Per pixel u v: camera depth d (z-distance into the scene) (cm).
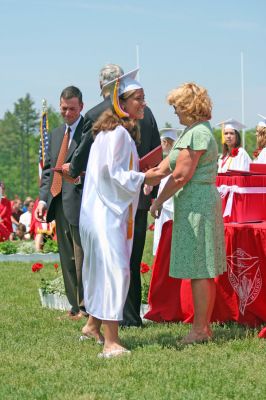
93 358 634
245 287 771
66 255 862
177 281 809
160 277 816
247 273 769
